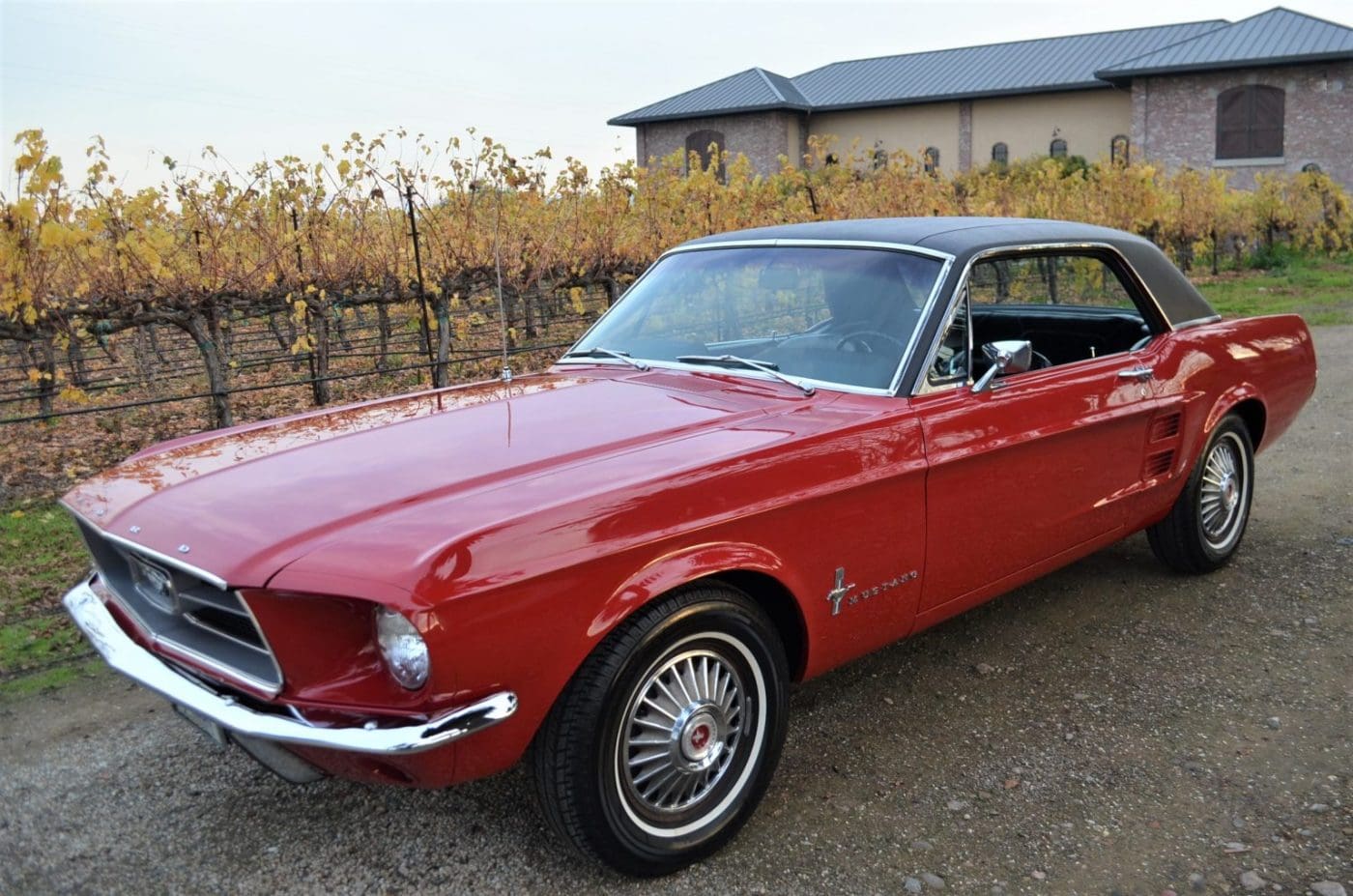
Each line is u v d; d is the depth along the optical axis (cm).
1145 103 3759
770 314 351
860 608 298
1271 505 560
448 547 214
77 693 376
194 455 299
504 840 278
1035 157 4053
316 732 214
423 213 1005
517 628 222
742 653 270
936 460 303
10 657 408
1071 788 295
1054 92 4262
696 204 1309
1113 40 4494
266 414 988
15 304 758
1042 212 1831
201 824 289
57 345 1074
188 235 984
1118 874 256
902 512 300
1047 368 357
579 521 232
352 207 1033
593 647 237
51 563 525
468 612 214
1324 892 246
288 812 294
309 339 1033
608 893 254
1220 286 1970
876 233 355
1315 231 2478
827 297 341
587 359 379
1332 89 3466
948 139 4488
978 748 319
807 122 4759
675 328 373
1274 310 1502
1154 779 298
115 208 960
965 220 370
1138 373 384
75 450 834
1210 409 426
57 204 749
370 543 220
